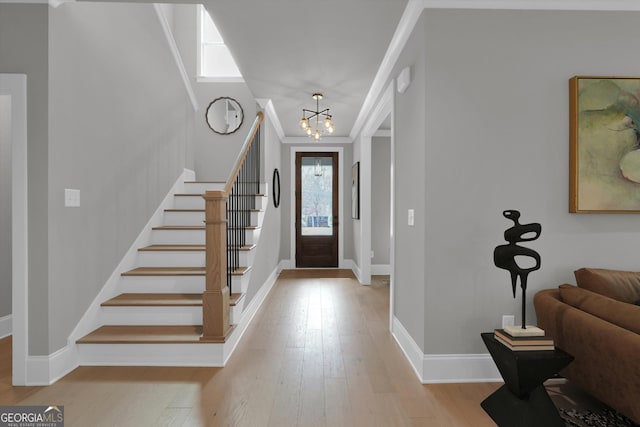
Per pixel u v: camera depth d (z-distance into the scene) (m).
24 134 2.40
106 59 3.09
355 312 4.21
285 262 7.21
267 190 5.12
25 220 2.40
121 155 3.34
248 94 6.22
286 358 2.89
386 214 6.84
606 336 1.80
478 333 2.52
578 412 2.09
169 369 2.68
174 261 3.63
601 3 2.52
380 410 2.15
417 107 2.67
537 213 2.54
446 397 2.30
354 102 4.83
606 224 2.55
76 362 2.70
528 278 2.55
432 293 2.52
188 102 5.02
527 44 2.53
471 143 2.52
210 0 2.54
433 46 2.51
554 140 2.54
